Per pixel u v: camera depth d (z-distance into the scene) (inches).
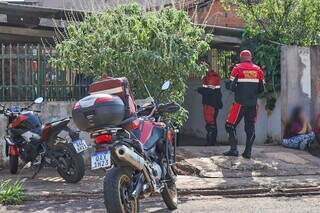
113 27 381.1
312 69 469.7
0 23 506.3
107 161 221.5
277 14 506.9
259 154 411.8
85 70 388.5
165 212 273.1
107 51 374.0
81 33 389.1
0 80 400.8
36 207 288.2
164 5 424.2
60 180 349.7
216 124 522.0
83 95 410.6
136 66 375.6
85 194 311.3
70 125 394.3
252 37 510.6
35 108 398.0
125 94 244.5
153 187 245.1
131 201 231.1
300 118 461.1
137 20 378.3
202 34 415.5
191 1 586.9
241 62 395.9
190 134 620.4
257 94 393.4
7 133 373.1
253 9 518.6
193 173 363.9
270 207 285.0
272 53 485.1
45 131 343.0
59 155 339.6
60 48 387.5
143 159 236.7
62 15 477.4
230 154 396.2
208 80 506.6
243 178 350.9
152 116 271.0
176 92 392.2
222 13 649.0
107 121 220.5
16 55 402.9
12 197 296.7
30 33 519.2
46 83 406.3
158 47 380.8
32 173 375.6
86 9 474.0
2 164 394.9
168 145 271.1
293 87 463.8
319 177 358.0
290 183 336.8
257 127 497.7
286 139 454.9
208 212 273.0
